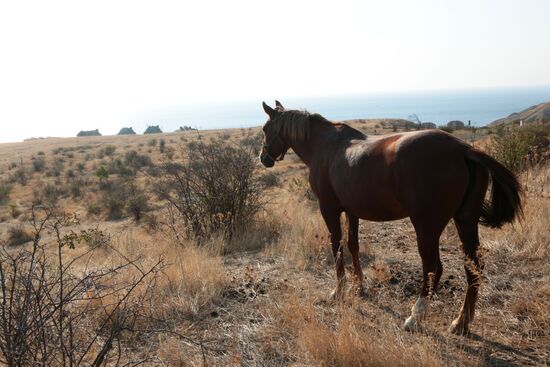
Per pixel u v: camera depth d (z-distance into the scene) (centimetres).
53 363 344
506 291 495
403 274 574
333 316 463
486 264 566
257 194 935
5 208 2936
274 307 481
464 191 400
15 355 302
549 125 1411
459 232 422
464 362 366
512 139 1125
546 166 1025
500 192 404
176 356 398
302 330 411
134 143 6388
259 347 416
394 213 446
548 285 480
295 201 1095
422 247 412
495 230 675
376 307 491
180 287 550
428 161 399
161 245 859
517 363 364
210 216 882
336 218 523
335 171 490
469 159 400
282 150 626
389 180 424
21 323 303
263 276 614
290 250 699
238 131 6256
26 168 4672
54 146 6762
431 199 400
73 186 3356
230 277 619
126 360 397
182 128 10081
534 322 417
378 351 361
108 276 568
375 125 4338
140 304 414
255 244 809
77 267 684
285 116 592
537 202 716
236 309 505
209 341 435
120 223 2078
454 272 567
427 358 342
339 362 370
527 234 614
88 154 5462
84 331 394
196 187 904
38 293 309
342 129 528
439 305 480
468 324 417
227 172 893
